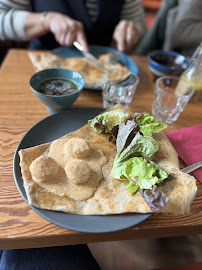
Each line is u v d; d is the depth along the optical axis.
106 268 0.46
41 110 0.43
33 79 0.40
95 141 0.35
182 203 0.28
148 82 0.55
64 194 0.27
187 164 0.35
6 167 0.32
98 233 0.25
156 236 0.29
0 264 0.33
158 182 0.27
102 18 0.71
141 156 0.31
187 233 0.30
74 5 0.68
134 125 0.31
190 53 0.87
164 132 0.41
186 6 0.81
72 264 0.34
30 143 0.34
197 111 0.48
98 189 0.29
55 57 0.55
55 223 0.24
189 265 0.41
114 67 0.55
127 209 0.26
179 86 0.48
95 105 0.46
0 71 0.52
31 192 0.26
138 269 0.47
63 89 0.42
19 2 0.68
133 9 0.77
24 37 0.68
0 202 0.28
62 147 0.33
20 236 0.25
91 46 0.62
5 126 0.39
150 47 0.93
